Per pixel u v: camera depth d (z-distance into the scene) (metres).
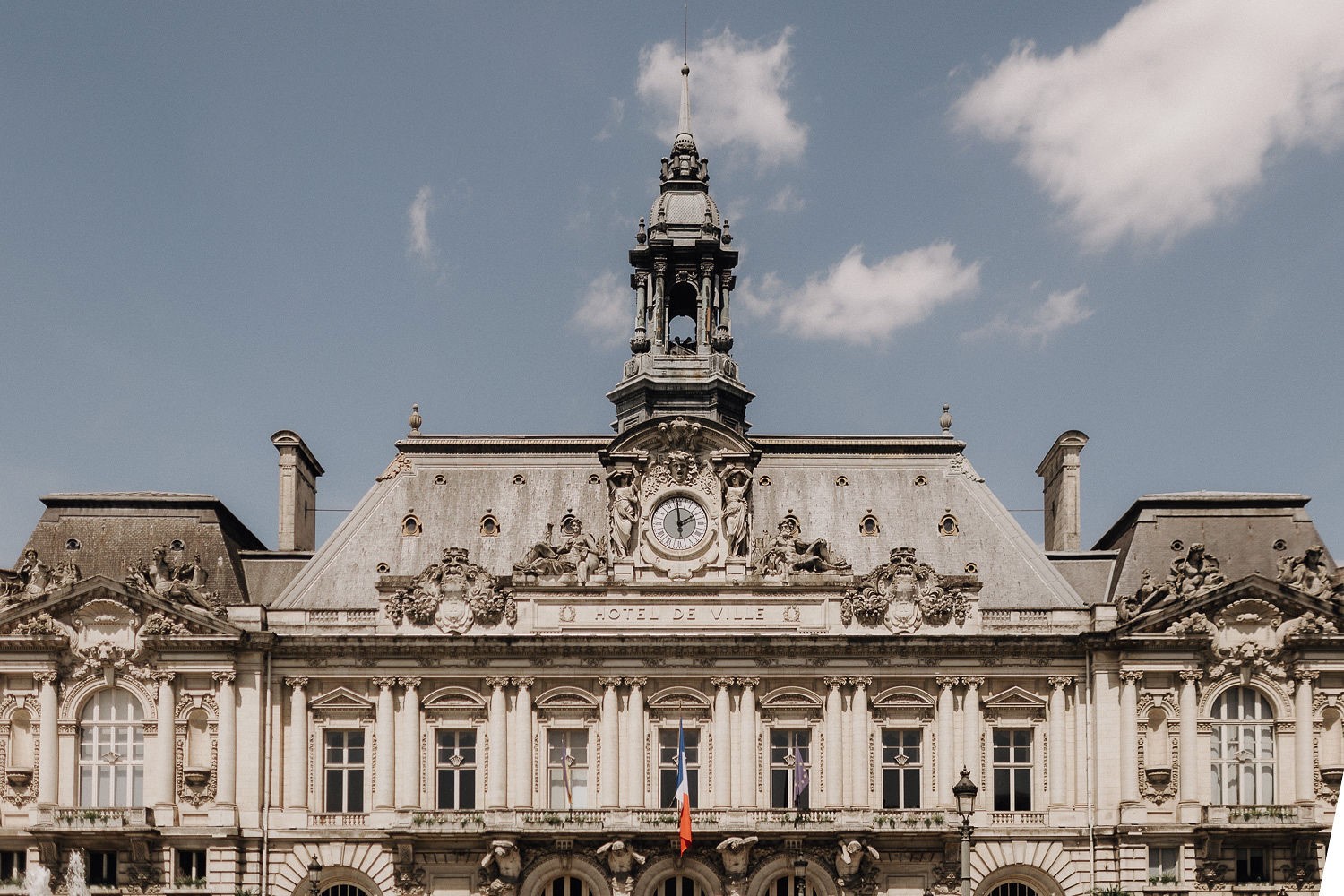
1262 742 104.56
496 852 100.81
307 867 102.69
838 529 111.00
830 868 102.81
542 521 111.19
